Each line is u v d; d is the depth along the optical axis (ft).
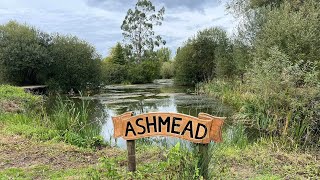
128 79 142.72
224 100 60.49
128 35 178.70
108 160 17.57
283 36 44.04
